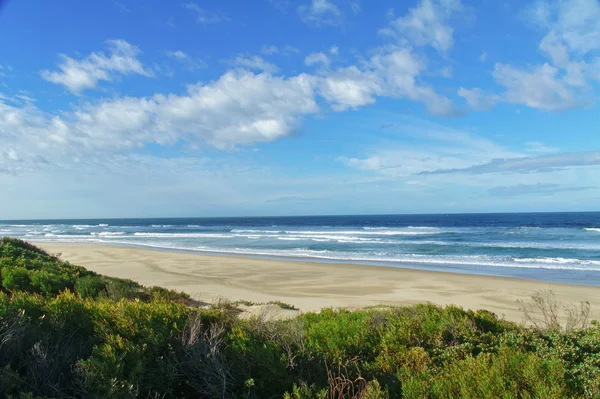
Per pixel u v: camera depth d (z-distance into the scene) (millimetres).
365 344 5598
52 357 3920
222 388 3869
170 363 3986
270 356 4352
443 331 6020
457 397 3863
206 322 5520
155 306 5430
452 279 20797
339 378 4066
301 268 25094
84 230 90375
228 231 75750
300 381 3982
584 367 4418
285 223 123812
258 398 3955
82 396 3463
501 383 3893
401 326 6066
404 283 19750
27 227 112062
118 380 3596
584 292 17062
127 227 107000
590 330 5773
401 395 4117
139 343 4352
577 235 51219
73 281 12383
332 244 43375
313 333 5844
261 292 17234
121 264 27297
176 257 31500
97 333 4656
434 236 52406
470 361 4504
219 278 21344
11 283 10992
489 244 40188
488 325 6926
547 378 4070
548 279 21000
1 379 3326
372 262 28516
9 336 3932
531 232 57312
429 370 4547
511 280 20375
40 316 5121
